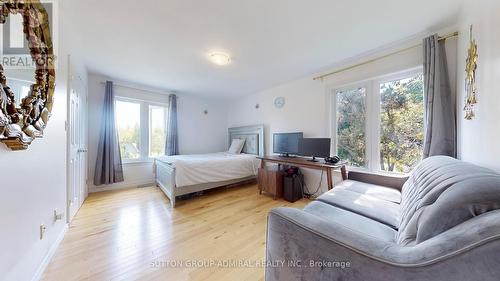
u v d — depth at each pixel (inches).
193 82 146.7
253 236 76.6
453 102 74.7
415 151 90.0
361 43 88.0
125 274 54.7
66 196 77.4
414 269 22.9
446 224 25.4
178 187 110.1
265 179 128.7
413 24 73.9
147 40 83.7
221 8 63.5
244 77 134.4
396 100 95.7
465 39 62.5
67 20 68.8
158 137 169.9
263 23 72.2
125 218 91.7
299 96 137.9
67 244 68.7
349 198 66.6
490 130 44.3
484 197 23.7
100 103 136.7
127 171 148.9
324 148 111.4
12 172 41.2
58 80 65.7
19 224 43.5
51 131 60.9
